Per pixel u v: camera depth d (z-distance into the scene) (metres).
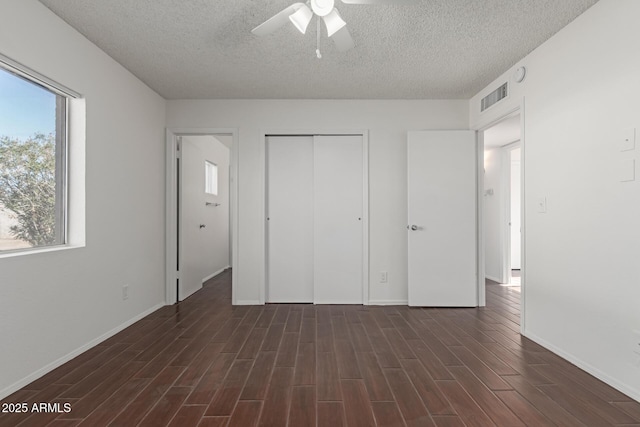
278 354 2.72
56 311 2.46
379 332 3.24
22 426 1.78
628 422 1.83
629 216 2.11
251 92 4.04
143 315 3.72
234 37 2.82
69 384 2.23
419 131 4.16
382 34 2.77
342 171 4.31
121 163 3.30
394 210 4.29
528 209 3.10
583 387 2.20
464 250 4.13
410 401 2.04
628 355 2.11
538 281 2.96
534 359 2.63
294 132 4.29
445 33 2.76
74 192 2.75
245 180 4.28
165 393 2.12
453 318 3.69
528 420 1.85
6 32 2.06
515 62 3.27
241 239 4.27
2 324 2.04
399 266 4.29
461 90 4.01
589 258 2.40
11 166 2.24
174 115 4.27
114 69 3.19
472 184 4.14
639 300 2.05
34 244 2.43
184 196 4.53
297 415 1.89
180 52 3.06
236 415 1.89
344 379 2.31
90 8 2.42
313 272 4.36
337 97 4.21
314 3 2.00
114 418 1.86
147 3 2.38
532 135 3.04
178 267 4.42
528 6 2.40
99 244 2.95
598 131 2.34
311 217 4.39
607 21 2.26
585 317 2.44
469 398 2.07
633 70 2.08
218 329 3.32
